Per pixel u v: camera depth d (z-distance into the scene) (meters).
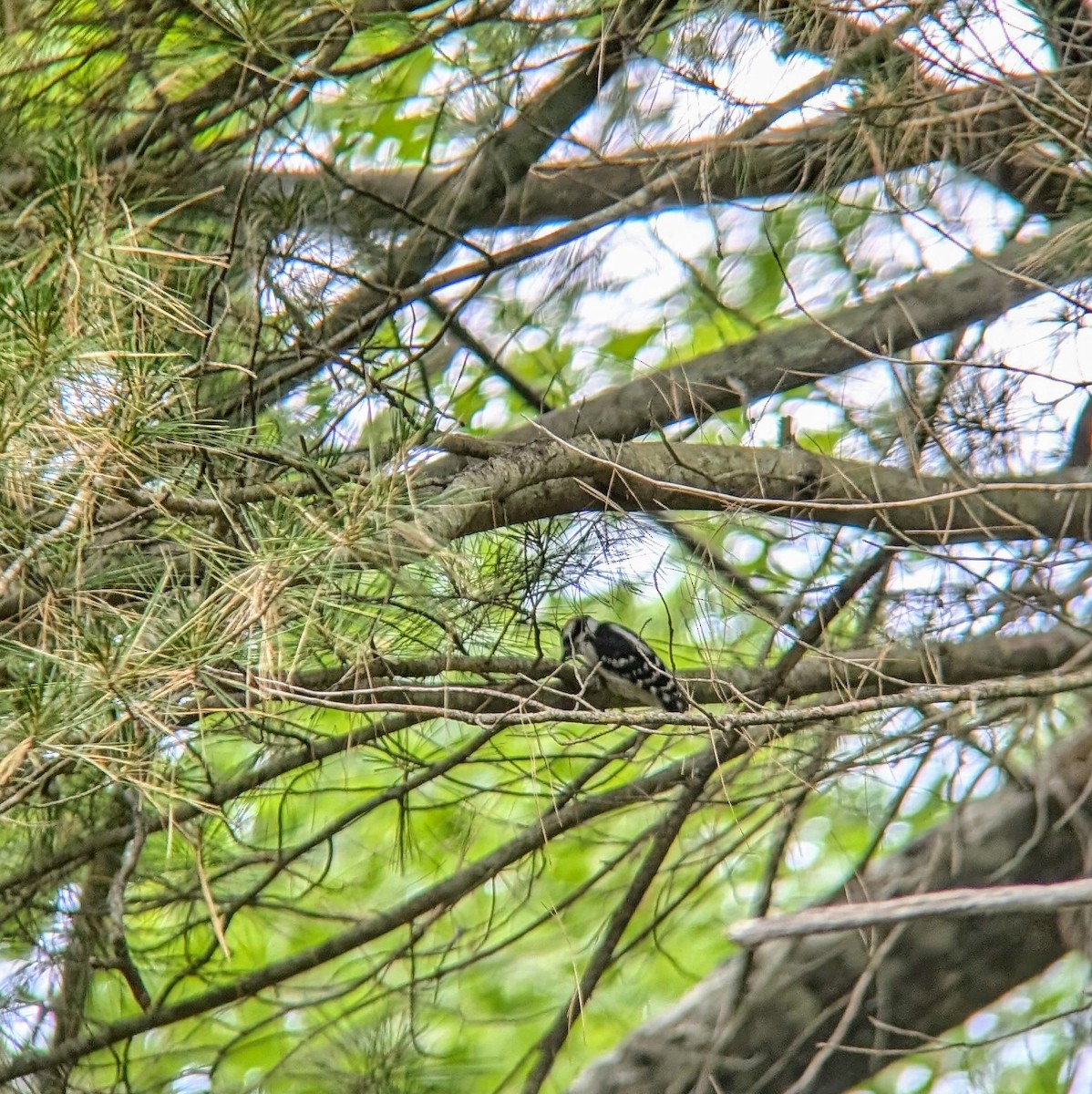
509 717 6.75
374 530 6.34
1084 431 10.33
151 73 9.62
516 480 10.07
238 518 7.54
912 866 11.11
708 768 10.38
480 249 10.53
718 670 10.46
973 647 10.35
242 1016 12.95
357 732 10.06
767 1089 11.18
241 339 9.52
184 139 9.55
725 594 9.48
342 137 12.27
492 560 9.34
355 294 11.26
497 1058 12.59
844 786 11.14
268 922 12.42
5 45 9.13
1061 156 9.16
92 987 11.24
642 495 10.65
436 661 9.29
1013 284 10.57
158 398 6.64
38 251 6.66
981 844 10.88
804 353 11.73
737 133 9.82
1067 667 9.46
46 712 5.73
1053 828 9.80
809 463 10.60
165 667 5.89
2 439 6.17
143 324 6.46
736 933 5.47
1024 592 9.90
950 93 8.82
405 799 10.77
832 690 10.43
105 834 9.81
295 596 6.38
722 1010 10.82
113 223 6.63
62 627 6.22
